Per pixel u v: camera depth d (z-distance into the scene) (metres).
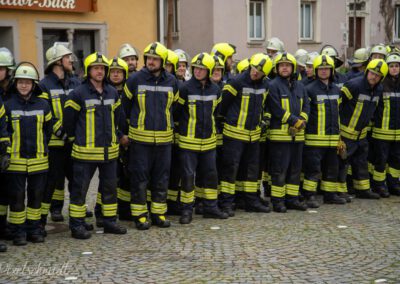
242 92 8.19
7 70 6.80
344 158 8.96
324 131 8.81
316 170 8.88
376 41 28.27
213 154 8.09
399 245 6.77
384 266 6.04
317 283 5.55
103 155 7.16
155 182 7.72
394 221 7.93
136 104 7.53
